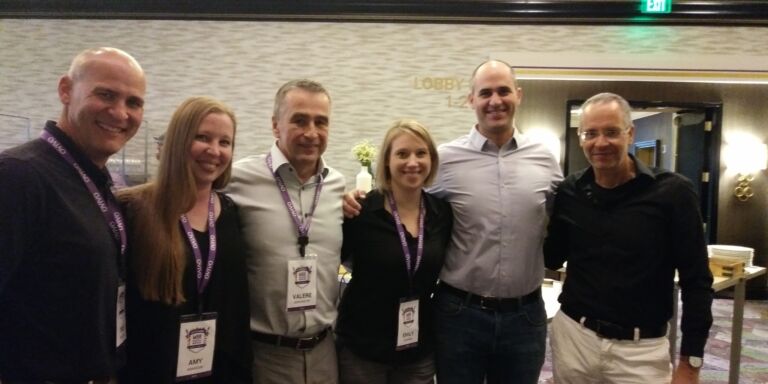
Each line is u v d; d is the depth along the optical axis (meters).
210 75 6.13
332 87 6.09
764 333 4.87
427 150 1.97
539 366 2.07
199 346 1.51
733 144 6.12
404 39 6.00
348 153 6.12
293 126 1.80
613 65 5.84
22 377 1.24
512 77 2.08
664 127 8.43
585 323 1.91
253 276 1.77
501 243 2.00
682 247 1.83
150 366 1.46
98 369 1.29
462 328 2.00
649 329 1.85
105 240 1.33
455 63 5.97
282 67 6.10
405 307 1.90
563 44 5.86
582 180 2.00
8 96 6.30
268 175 1.85
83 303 1.27
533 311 2.04
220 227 1.62
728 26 5.71
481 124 2.12
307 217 1.84
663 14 5.64
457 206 2.08
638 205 1.84
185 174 1.49
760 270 3.45
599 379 1.90
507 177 2.06
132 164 5.86
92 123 1.36
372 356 1.88
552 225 2.13
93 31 6.17
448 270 2.08
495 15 5.80
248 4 5.92
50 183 1.26
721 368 3.97
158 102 6.16
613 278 1.86
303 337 1.79
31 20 6.21
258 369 1.76
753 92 6.02
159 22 6.11
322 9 5.91
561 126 6.14
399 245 1.91
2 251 1.18
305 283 1.77
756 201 6.21
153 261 1.43
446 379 2.02
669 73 5.82
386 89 6.05
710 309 1.81
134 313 1.47
